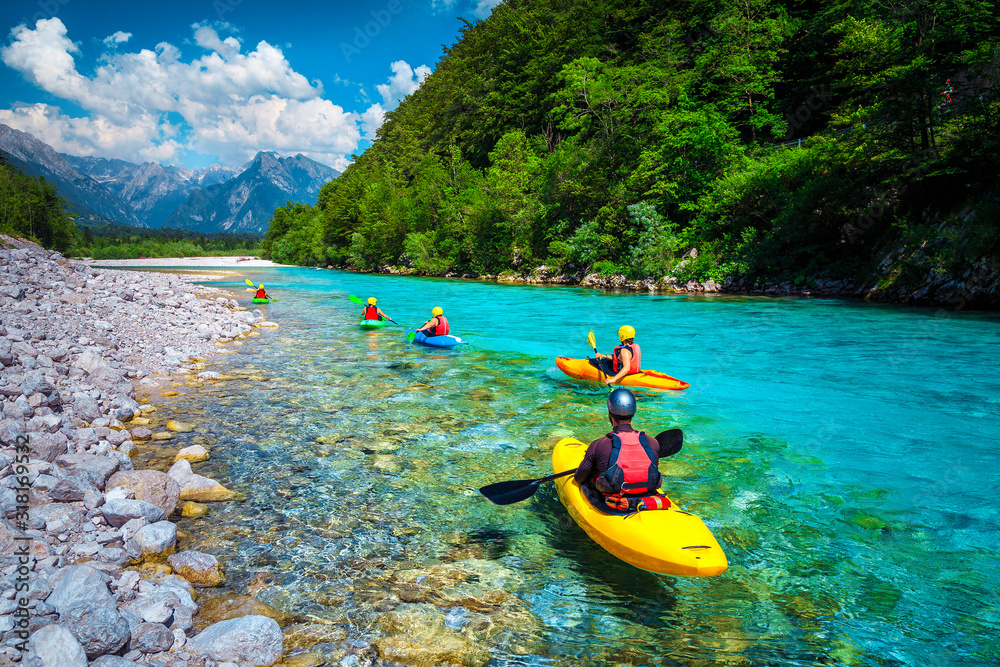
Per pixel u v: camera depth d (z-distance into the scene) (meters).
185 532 3.96
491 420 6.69
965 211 16.41
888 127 19.22
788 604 3.16
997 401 7.30
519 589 3.32
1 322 8.55
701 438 6.05
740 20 32.25
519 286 31.56
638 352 7.92
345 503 4.48
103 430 5.43
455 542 3.89
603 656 2.71
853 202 20.75
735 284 23.44
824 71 32.72
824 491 4.68
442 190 50.53
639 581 3.41
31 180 78.94
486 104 56.06
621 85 32.91
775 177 24.12
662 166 28.77
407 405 7.31
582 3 50.56
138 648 2.55
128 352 9.38
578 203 33.62
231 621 2.75
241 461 5.33
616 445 3.59
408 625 2.95
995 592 3.25
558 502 4.55
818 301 18.56
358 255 58.84
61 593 2.74
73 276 15.51
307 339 12.65
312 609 3.09
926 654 2.71
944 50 18.62
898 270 17.64
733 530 4.03
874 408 7.07
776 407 7.18
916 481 4.88
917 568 3.52
